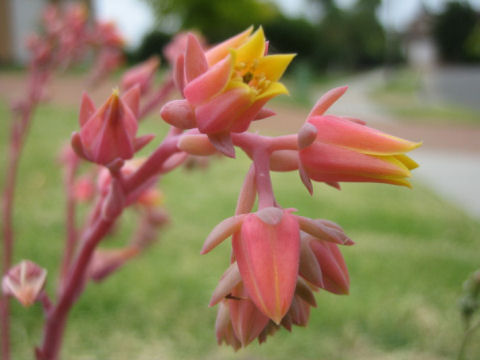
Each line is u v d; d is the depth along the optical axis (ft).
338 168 0.26
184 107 0.25
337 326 1.05
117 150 0.29
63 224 1.40
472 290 0.53
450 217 1.83
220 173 2.22
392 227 1.67
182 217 1.61
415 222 1.73
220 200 1.81
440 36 16.71
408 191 2.18
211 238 0.25
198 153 0.26
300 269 0.26
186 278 1.20
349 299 1.16
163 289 1.14
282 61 0.25
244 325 0.27
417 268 1.34
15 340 0.90
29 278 0.33
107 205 0.31
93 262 0.47
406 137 3.79
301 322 0.28
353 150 0.26
